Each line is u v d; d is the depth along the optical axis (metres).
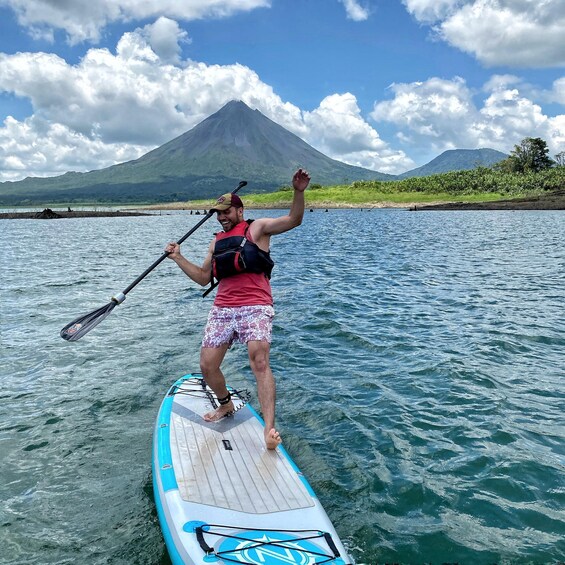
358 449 5.86
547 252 24.78
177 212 127.88
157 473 4.47
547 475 5.27
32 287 15.27
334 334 10.29
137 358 8.84
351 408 6.91
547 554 4.16
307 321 11.29
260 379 4.90
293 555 3.55
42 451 5.78
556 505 4.79
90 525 4.54
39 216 83.88
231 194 5.04
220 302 5.06
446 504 4.83
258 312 4.93
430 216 72.88
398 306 12.73
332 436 6.16
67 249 28.31
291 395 7.35
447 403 7.02
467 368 8.27
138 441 6.01
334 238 36.22
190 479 4.29
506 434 6.12
